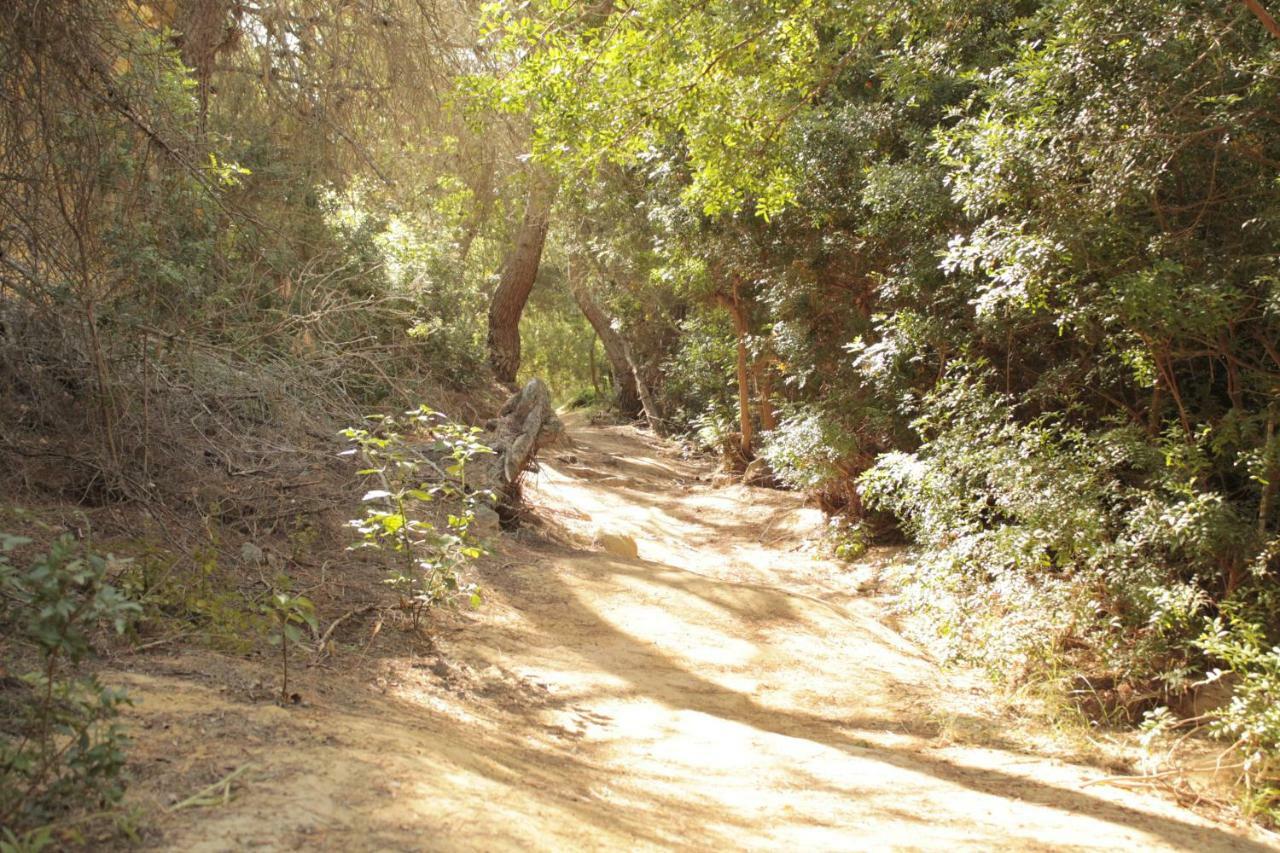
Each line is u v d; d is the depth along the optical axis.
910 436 10.48
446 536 5.87
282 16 11.16
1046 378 8.04
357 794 2.89
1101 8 6.51
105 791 2.51
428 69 11.61
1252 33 6.41
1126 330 6.97
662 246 15.93
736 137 8.72
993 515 7.65
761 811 3.92
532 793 3.39
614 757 4.45
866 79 11.42
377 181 13.10
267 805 2.70
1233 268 6.43
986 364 9.09
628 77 8.14
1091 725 5.97
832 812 4.01
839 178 11.05
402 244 14.16
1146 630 6.44
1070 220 6.49
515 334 22.55
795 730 5.32
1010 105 7.29
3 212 5.40
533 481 11.94
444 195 17.00
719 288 16.09
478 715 4.62
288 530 6.51
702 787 4.17
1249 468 6.47
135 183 6.08
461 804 2.97
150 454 6.08
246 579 5.53
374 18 11.23
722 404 20.00
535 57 8.15
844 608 8.70
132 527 5.43
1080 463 7.10
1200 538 6.14
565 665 5.72
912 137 9.97
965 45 9.31
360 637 5.32
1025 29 8.33
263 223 8.02
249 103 11.43
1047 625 6.51
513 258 21.92
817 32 10.21
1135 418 7.70
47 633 2.54
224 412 7.18
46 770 2.54
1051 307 7.57
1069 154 6.66
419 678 4.95
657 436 24.86
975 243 7.07
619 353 29.81
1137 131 6.29
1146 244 6.72
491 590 6.88
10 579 2.79
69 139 5.44
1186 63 6.42
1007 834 3.95
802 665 6.52
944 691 6.42
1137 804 4.70
